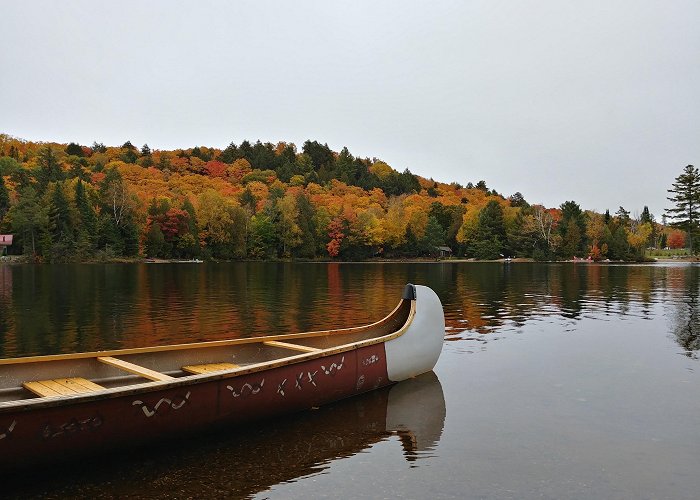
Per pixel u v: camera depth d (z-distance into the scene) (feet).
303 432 22.43
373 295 83.97
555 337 45.47
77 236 236.43
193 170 475.72
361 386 27.58
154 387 18.78
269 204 312.29
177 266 204.33
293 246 304.09
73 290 88.79
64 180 294.66
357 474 18.39
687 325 52.60
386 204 420.36
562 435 22.18
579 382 30.71
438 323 32.91
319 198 398.62
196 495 16.80
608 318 57.77
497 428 23.08
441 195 537.24
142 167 435.12
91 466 18.76
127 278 122.83
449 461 19.51
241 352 28.76
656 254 374.63
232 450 20.40
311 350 27.14
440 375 32.35
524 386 29.89
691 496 16.83
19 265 199.21
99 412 17.67
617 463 19.35
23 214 219.82
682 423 23.67
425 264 273.95
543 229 338.75
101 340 42.98
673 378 31.63
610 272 175.42
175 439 20.08
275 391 22.88
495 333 47.57
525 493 16.98
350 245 318.24
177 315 58.39
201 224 282.97
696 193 335.06
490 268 212.64
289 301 74.28
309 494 16.88
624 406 26.18
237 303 71.05
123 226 251.80
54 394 20.75
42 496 16.66
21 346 40.37
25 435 16.35
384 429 22.86
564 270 192.13
